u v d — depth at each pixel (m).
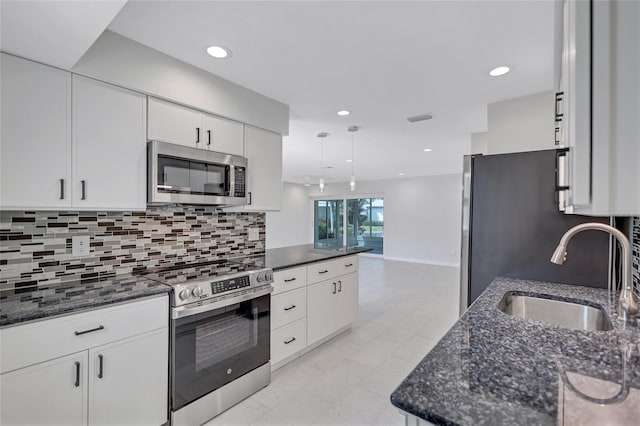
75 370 1.43
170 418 1.77
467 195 2.25
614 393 0.70
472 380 0.76
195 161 2.20
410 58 2.09
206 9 1.60
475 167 2.22
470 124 3.59
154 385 1.70
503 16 1.64
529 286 1.84
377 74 2.33
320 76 2.37
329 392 2.20
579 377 0.78
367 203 9.49
